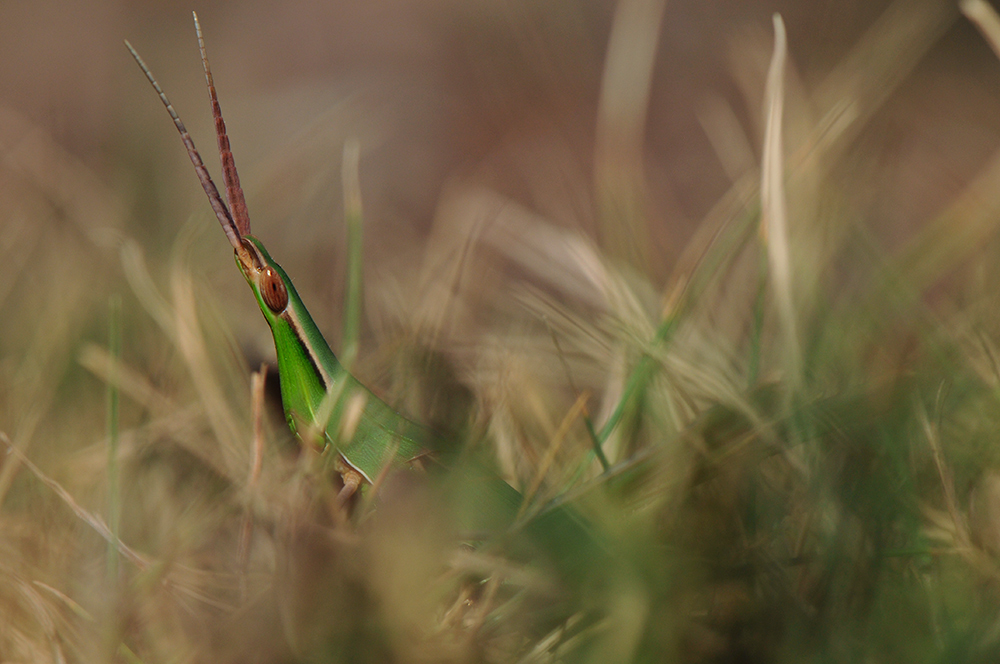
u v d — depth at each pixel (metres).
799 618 0.19
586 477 0.21
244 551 0.20
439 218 0.25
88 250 0.25
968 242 0.22
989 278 0.23
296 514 0.20
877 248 0.23
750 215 0.22
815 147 0.23
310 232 0.26
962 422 0.21
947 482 0.20
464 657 0.19
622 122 0.24
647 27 0.24
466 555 0.20
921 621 0.19
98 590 0.20
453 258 0.24
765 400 0.21
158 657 0.20
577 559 0.20
